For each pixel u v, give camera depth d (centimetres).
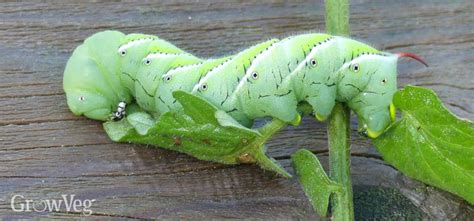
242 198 27
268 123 27
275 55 26
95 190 27
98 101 27
